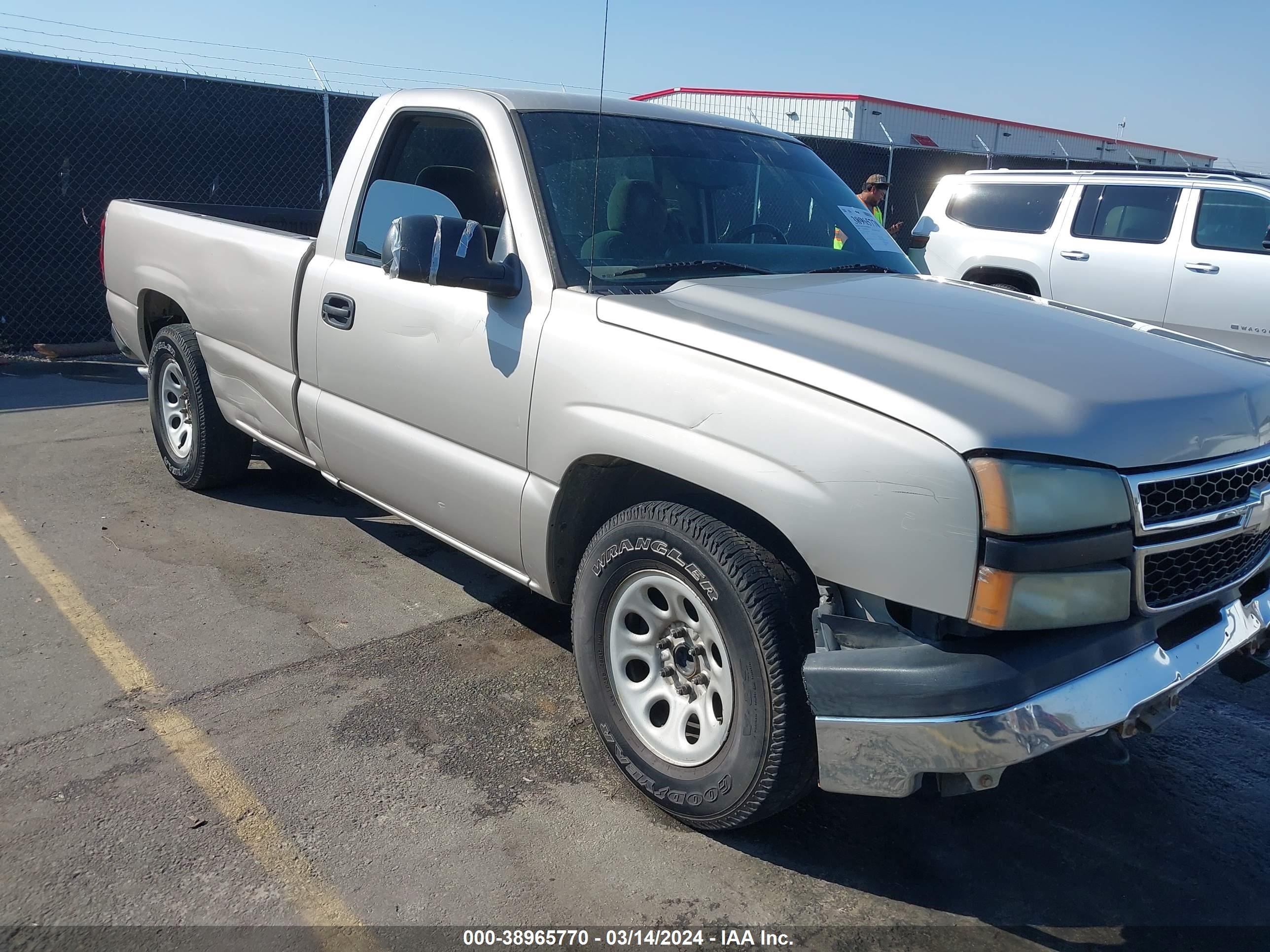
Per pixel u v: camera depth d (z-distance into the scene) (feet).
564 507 9.93
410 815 9.09
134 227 17.56
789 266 11.55
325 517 16.60
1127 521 7.41
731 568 8.14
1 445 19.94
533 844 8.79
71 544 14.89
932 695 7.20
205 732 10.23
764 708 8.04
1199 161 109.60
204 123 30.40
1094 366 8.42
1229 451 8.16
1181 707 11.92
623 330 9.14
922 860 8.93
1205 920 8.31
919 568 7.23
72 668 11.37
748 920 8.04
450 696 11.20
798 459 7.73
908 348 8.36
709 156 12.20
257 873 8.23
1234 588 8.57
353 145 12.95
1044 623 7.13
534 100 11.55
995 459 7.04
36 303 28.99
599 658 9.59
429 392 11.17
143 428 21.72
